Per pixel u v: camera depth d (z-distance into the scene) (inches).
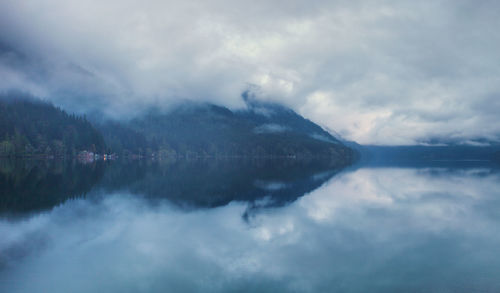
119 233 992.2
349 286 617.3
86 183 2262.6
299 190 2073.1
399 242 915.4
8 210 1294.3
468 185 2396.7
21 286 612.1
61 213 1255.5
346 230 1052.5
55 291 593.3
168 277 660.7
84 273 677.3
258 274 677.9
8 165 4119.1
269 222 1162.6
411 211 1381.6
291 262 749.9
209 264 735.1
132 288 608.1
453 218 1238.9
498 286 622.2
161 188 2079.2
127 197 1686.8
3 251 812.6
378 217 1259.8
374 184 2471.7
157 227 1072.8
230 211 1358.3
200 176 3056.1
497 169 4618.6
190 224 1121.4
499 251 834.8
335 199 1708.9
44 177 2598.4
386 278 659.4
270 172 3769.7
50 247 845.2
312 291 594.2
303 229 1064.8
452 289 605.6
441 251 832.3
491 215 1293.1
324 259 770.2
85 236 952.3
